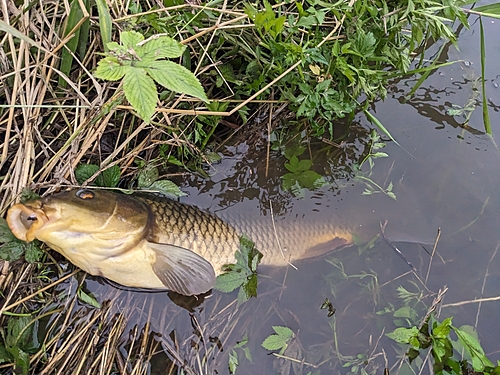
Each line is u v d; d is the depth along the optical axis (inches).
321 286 32.8
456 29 46.4
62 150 30.3
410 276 33.2
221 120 36.7
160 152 34.5
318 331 31.4
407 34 43.0
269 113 37.4
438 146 38.8
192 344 30.4
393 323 31.5
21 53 29.8
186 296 31.4
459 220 35.2
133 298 30.9
